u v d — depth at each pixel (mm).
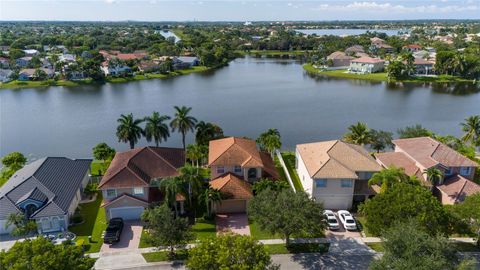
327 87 164375
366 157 58250
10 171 65688
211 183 57156
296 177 66188
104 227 50594
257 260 33062
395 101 136250
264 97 143500
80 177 59562
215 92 154125
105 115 119875
